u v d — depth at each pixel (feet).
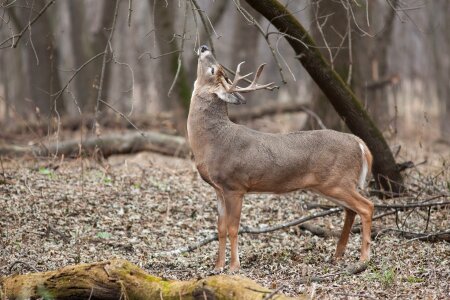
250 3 38.73
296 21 39.96
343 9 50.34
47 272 28.53
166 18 73.00
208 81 33.86
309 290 28.94
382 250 35.47
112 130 67.72
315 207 43.01
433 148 69.05
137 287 27.07
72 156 50.93
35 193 42.75
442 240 36.65
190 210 42.68
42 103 82.02
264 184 33.50
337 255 34.96
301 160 33.42
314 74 41.34
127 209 41.93
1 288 28.53
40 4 77.82
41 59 81.30
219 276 25.91
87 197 42.91
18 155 54.54
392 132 53.98
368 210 33.53
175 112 70.23
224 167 33.22
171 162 55.26
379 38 81.05
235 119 81.71
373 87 66.33
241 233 38.22
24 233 37.09
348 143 33.76
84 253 35.27
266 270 33.14
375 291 28.99
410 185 46.60
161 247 37.04
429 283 30.01
